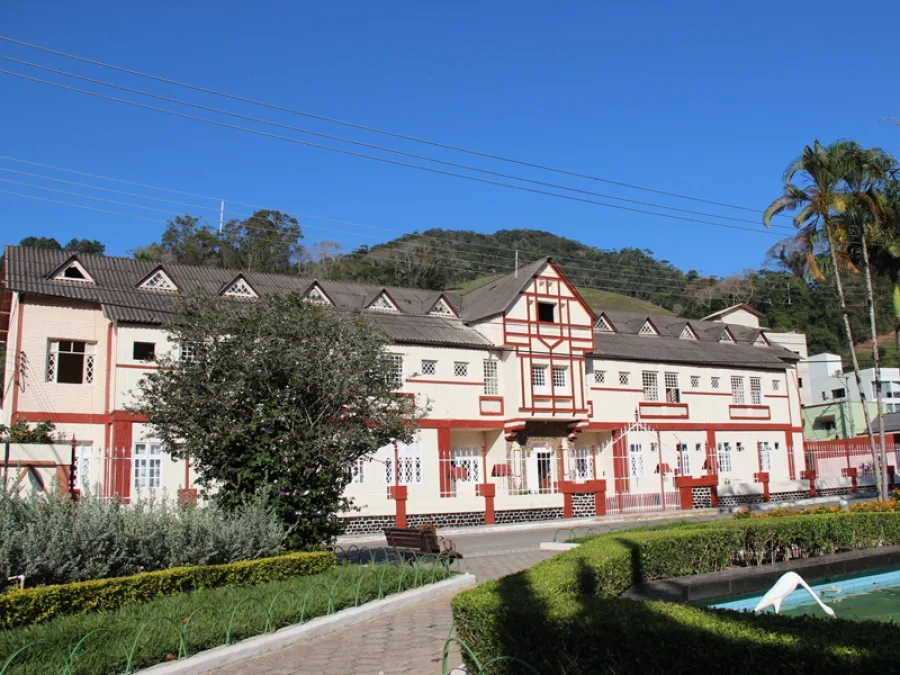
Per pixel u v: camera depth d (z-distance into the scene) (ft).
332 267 251.39
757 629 20.17
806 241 104.01
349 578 42.83
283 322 53.21
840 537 53.26
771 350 154.20
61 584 34.63
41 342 87.15
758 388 144.56
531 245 400.47
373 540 80.94
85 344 90.07
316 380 51.83
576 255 375.66
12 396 86.79
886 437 156.76
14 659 25.96
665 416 129.80
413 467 103.45
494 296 121.80
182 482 86.22
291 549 48.70
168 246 230.07
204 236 231.30
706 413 135.44
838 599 43.11
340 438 51.75
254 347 51.60
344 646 32.35
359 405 54.08
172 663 28.14
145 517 41.27
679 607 23.39
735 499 119.75
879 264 111.75
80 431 87.30
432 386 107.76
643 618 21.68
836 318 236.84
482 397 111.96
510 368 113.80
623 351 128.16
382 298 116.37
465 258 323.98
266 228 248.93
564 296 120.47
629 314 149.69
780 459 143.64
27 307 87.15
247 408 51.42
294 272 247.29
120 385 85.15
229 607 34.50
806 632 19.77
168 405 50.31
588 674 21.45
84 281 93.66
